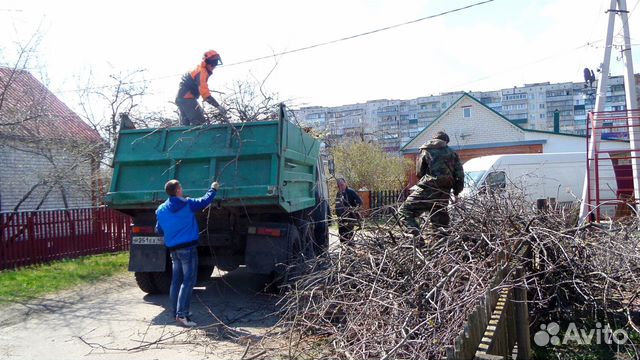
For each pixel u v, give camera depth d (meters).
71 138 12.48
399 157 25.17
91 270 8.88
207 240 6.65
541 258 4.85
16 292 7.19
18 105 11.12
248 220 6.47
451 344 3.06
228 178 6.16
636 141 10.73
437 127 28.86
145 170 6.52
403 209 5.70
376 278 4.27
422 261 4.27
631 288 4.61
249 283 7.89
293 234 6.57
